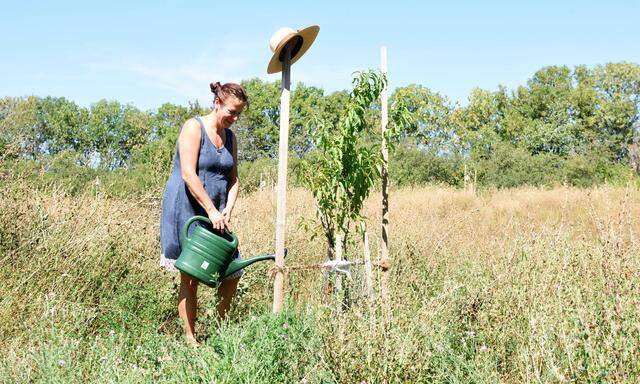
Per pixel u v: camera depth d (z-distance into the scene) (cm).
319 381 339
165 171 1180
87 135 7075
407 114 496
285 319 397
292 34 440
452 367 377
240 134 5944
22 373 334
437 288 531
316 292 508
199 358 338
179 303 426
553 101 6500
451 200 1759
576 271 433
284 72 457
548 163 3209
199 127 425
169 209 426
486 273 513
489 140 5012
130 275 522
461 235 761
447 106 4631
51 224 581
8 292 447
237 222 731
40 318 409
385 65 500
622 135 6269
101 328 441
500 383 346
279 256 452
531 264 472
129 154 6794
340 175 494
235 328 373
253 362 327
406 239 657
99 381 325
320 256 661
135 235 624
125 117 7062
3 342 399
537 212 1421
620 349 306
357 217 499
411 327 368
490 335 393
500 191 2319
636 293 350
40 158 762
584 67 6812
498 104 6488
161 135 6744
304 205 970
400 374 328
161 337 404
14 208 570
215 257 410
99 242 550
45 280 474
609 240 420
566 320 360
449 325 408
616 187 1975
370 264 490
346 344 342
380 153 496
